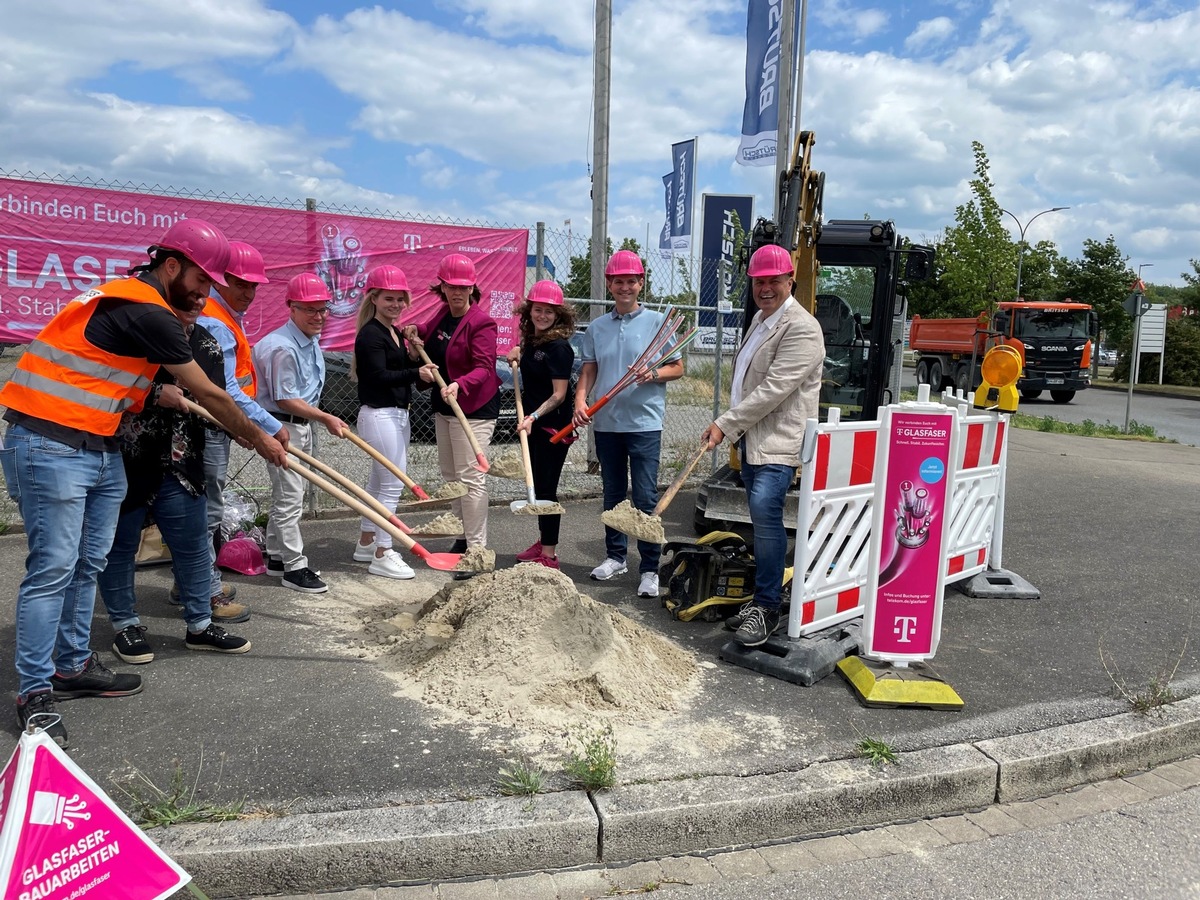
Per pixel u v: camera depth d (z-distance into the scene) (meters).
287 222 6.33
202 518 3.92
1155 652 4.54
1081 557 6.55
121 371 3.20
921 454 3.82
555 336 5.40
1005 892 2.65
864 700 3.71
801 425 4.17
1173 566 6.34
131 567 3.86
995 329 22.23
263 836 2.59
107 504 3.40
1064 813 3.16
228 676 3.77
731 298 10.06
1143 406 25.58
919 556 3.87
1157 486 9.88
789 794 2.93
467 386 5.25
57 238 5.67
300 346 4.92
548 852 2.71
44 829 2.06
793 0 10.70
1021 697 3.88
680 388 11.17
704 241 18.30
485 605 3.96
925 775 3.10
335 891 2.58
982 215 21.78
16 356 6.70
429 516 7.05
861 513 4.52
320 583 5.03
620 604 5.05
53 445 3.11
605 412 5.25
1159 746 3.57
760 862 2.79
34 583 3.16
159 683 3.68
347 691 3.65
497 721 3.38
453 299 5.31
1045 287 33.09
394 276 5.16
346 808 2.76
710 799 2.87
